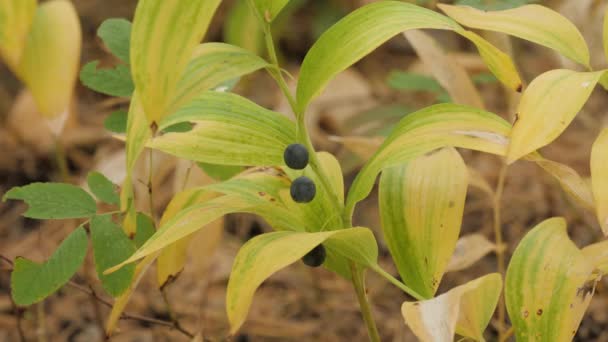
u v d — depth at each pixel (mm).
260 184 780
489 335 1043
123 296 768
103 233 768
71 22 890
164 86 657
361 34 719
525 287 757
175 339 1065
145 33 657
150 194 833
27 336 1070
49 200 776
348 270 787
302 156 722
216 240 909
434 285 773
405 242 779
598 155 709
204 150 751
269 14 724
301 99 729
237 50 718
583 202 746
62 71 886
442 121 736
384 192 787
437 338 676
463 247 878
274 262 699
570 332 748
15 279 758
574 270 753
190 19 655
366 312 792
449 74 886
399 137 742
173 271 839
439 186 780
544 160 740
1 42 852
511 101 934
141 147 726
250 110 762
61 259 763
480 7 782
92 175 805
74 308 1106
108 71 824
